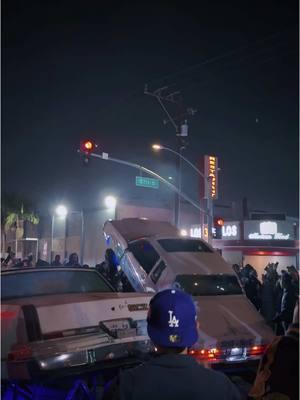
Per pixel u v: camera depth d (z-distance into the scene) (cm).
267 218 3569
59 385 581
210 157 2531
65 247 4162
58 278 700
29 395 552
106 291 727
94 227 3806
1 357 557
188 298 215
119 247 1309
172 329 206
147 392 198
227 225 3619
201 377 203
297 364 235
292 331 245
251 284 1387
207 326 923
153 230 1335
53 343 545
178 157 2309
